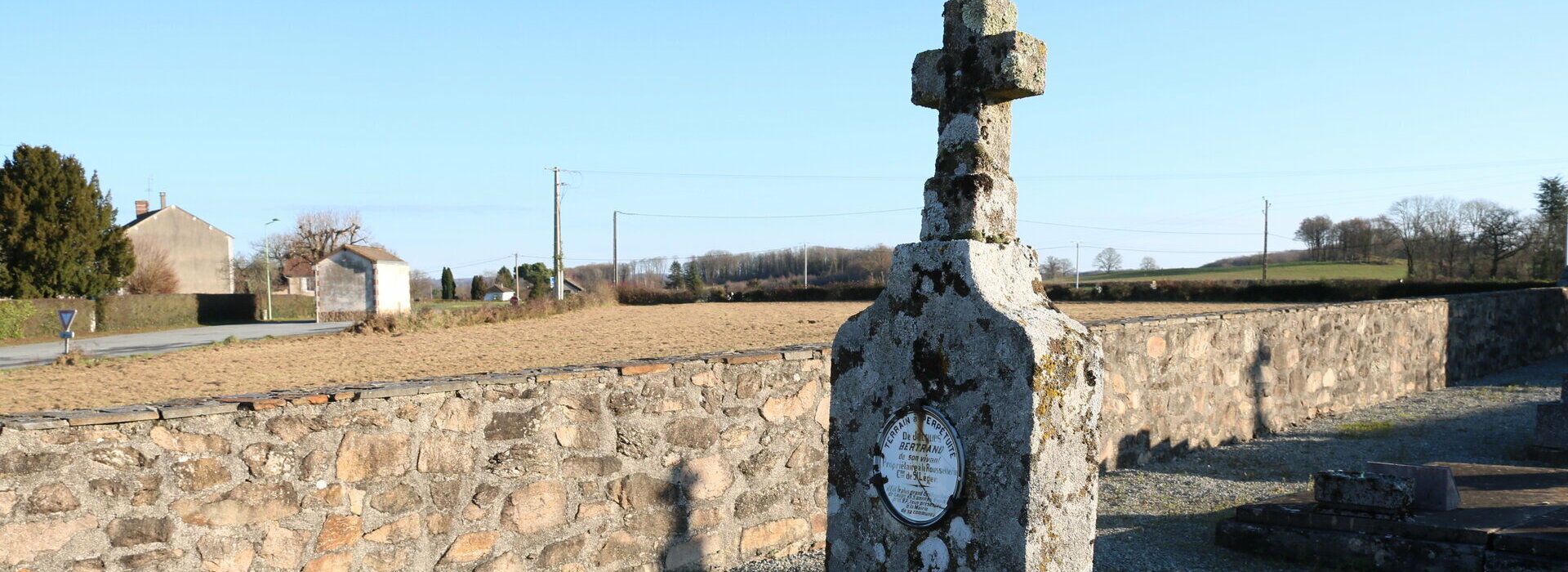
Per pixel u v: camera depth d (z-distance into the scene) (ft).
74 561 12.05
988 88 11.87
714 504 18.88
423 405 15.12
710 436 18.83
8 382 60.29
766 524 19.84
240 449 13.39
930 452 11.91
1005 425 11.09
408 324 107.86
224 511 13.24
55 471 11.92
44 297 141.79
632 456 17.61
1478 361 50.75
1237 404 33.35
